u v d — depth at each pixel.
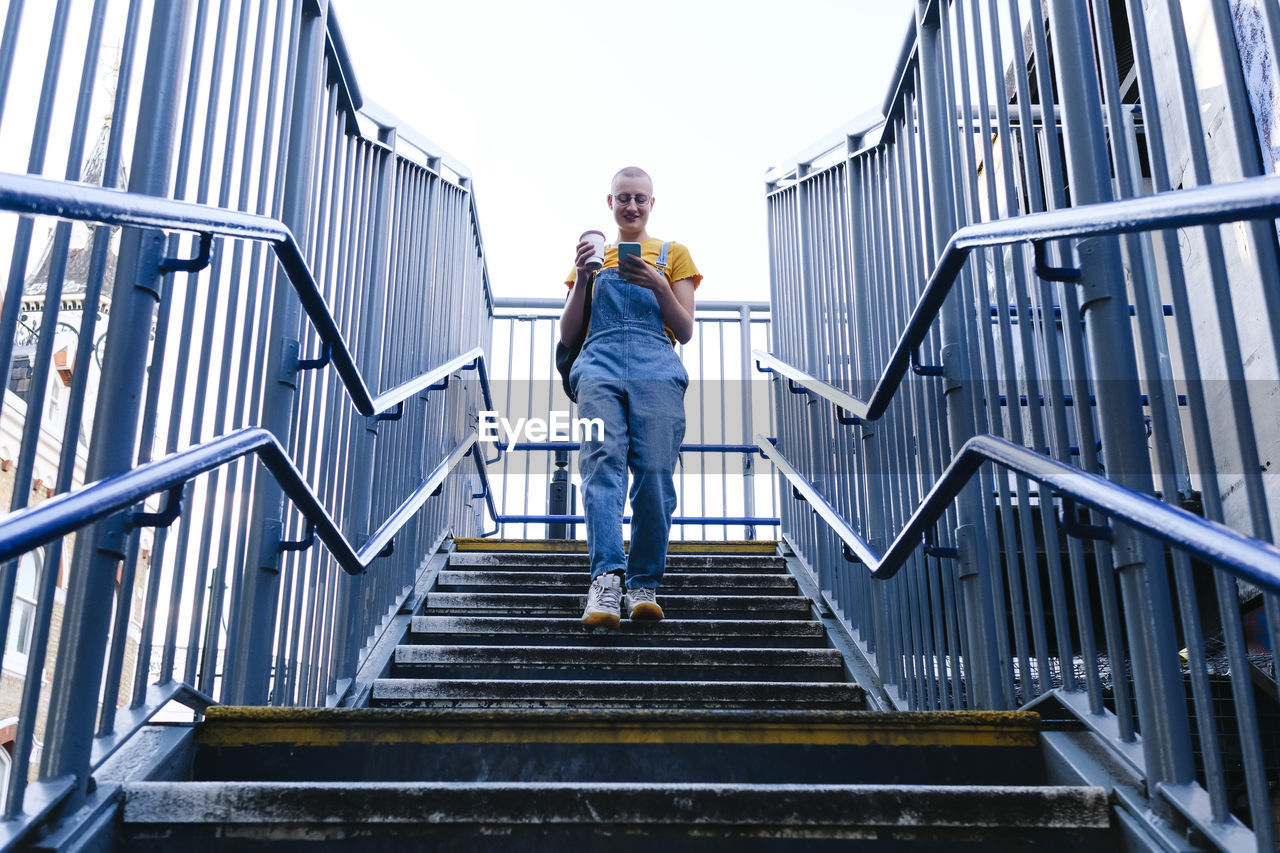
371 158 3.94
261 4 2.65
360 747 2.12
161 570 2.11
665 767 2.15
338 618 3.37
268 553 2.67
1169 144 4.60
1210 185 1.28
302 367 2.79
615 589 3.12
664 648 3.77
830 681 3.75
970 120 2.76
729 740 2.16
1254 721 1.53
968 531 2.72
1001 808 1.77
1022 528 2.36
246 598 2.62
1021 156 5.08
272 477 2.73
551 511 6.59
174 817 1.73
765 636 4.11
